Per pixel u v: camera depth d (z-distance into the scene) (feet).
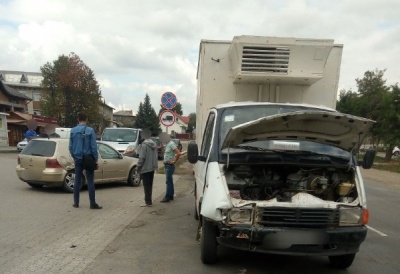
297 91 25.63
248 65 23.71
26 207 27.27
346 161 16.60
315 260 18.04
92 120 204.13
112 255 17.57
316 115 14.17
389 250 20.52
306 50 23.58
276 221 14.30
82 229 21.72
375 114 116.67
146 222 24.23
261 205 14.30
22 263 15.97
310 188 15.85
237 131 14.93
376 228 26.11
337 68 25.31
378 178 67.26
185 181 47.85
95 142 27.43
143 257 17.49
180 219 25.45
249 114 18.24
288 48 23.57
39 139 35.47
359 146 16.51
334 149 17.39
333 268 17.04
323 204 14.47
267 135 16.17
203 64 25.70
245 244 14.26
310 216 14.34
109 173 38.11
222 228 14.40
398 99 104.68
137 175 41.45
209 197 15.01
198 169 20.86
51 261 16.35
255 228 14.08
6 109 154.40
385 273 16.67
